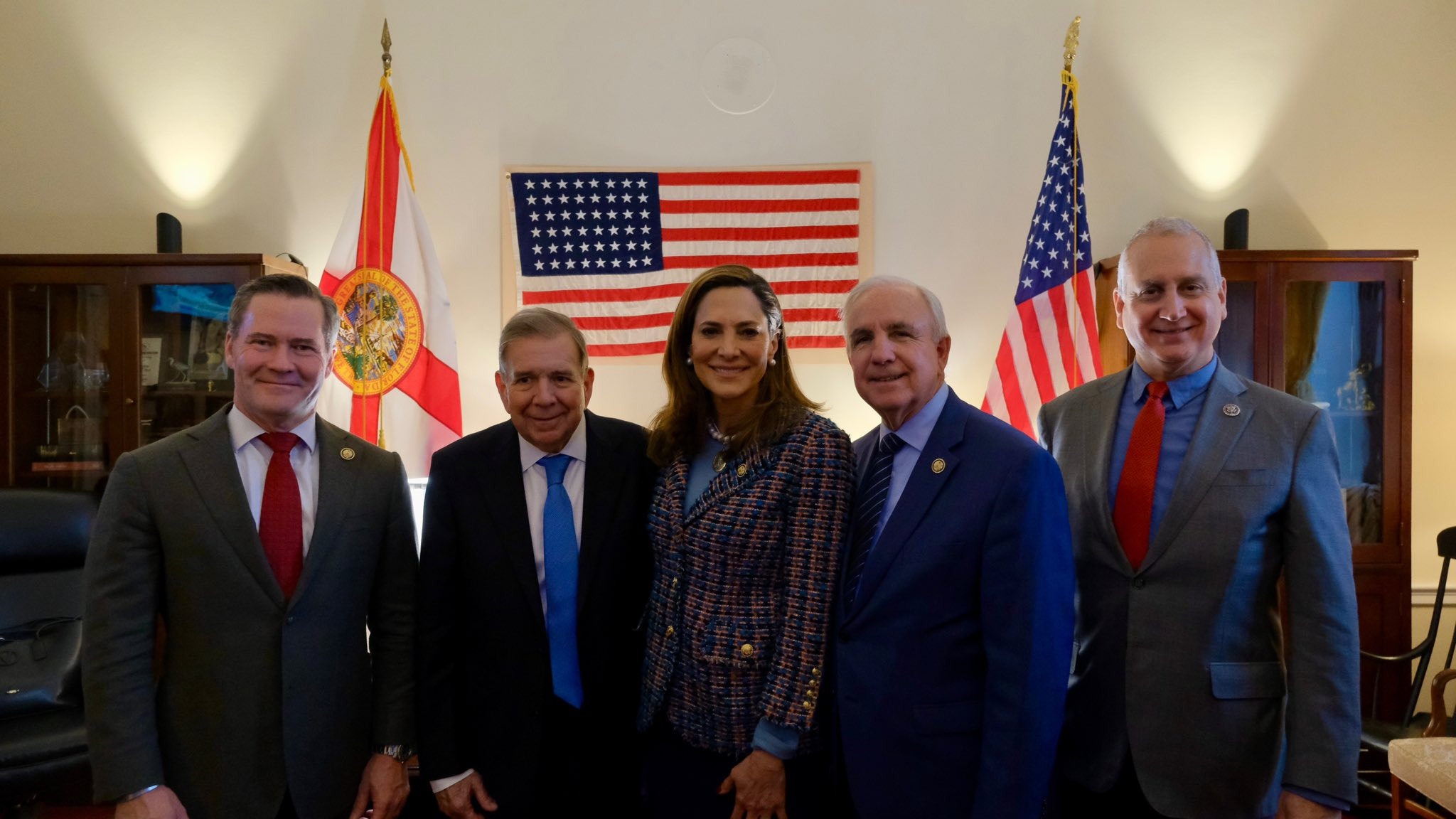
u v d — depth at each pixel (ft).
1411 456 10.03
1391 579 9.55
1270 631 4.75
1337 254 9.46
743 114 10.86
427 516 5.25
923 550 4.39
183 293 9.68
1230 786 4.53
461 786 5.02
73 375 9.68
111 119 10.91
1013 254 10.80
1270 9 10.71
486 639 5.05
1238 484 4.69
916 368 4.62
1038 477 4.27
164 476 4.79
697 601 4.81
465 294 10.85
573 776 5.01
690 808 4.87
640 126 10.87
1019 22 10.77
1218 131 10.77
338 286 9.88
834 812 4.91
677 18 10.86
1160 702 4.66
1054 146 9.90
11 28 10.90
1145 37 10.75
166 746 4.70
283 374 4.83
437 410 9.98
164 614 4.87
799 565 4.62
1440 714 7.91
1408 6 10.69
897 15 10.80
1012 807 4.03
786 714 4.45
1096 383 5.64
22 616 7.67
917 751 4.32
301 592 4.81
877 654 4.44
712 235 10.80
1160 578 4.75
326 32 10.87
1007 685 4.13
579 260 10.79
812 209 10.78
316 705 4.83
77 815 8.98
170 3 10.85
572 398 5.04
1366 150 10.72
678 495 4.96
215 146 10.89
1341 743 4.37
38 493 8.04
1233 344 9.59
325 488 5.03
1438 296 10.75
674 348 5.13
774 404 4.92
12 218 10.91
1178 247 4.93
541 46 10.87
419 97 10.84
